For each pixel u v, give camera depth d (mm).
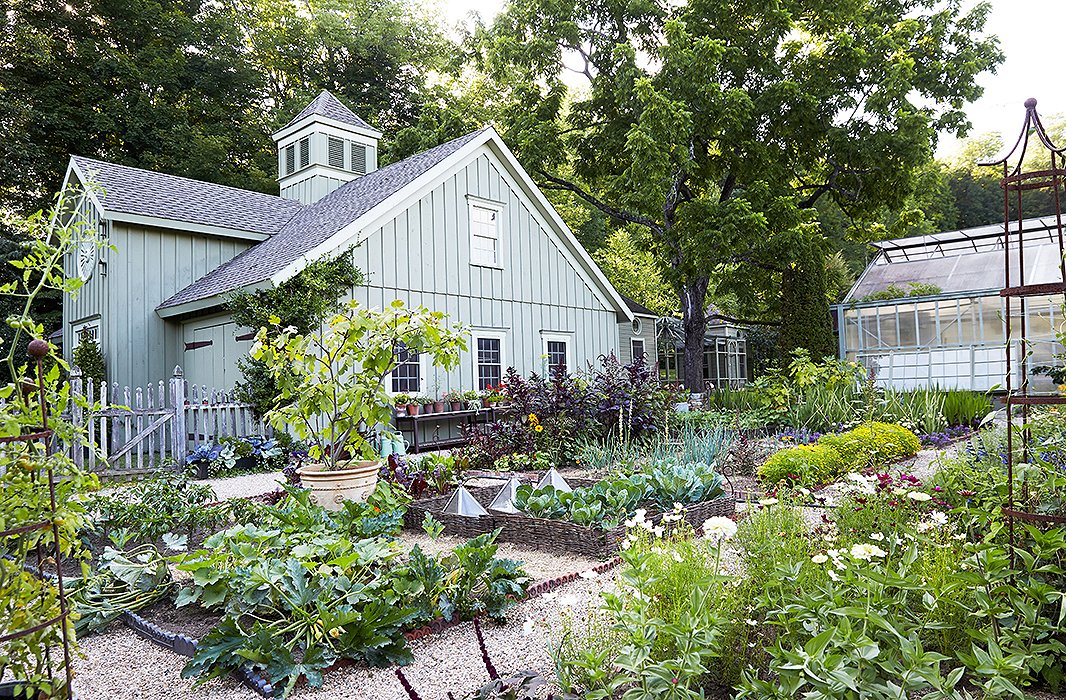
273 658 3412
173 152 25453
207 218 15852
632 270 31016
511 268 16438
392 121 32812
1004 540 3494
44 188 24641
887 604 2988
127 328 14734
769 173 19016
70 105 25219
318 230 14219
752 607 3312
